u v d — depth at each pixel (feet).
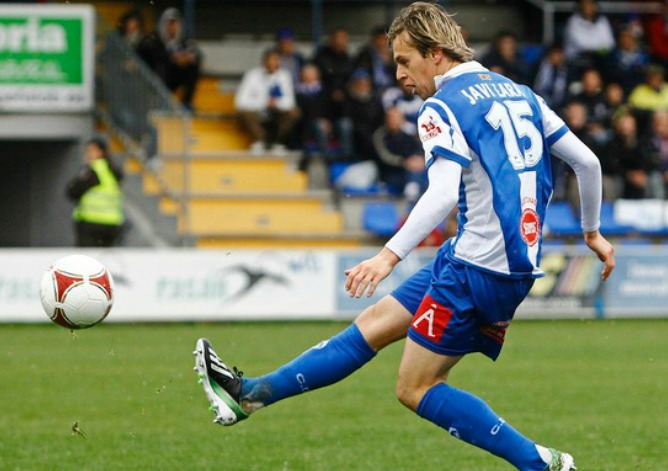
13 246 213.66
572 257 186.09
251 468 80.69
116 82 206.18
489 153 59.98
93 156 183.62
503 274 60.44
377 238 210.79
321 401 110.22
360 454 85.76
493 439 61.46
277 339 154.92
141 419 100.22
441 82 62.28
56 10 202.59
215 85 240.94
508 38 217.77
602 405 107.24
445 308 61.00
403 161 213.46
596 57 227.40
